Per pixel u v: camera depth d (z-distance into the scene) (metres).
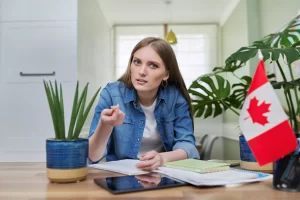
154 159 0.71
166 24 4.01
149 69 0.86
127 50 4.02
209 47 3.96
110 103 1.02
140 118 1.02
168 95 1.05
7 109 1.97
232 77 3.20
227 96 1.64
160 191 0.51
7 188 0.55
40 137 1.95
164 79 0.98
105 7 3.40
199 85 1.66
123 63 4.01
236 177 0.57
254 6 2.58
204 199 0.46
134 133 1.01
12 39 1.99
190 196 0.48
